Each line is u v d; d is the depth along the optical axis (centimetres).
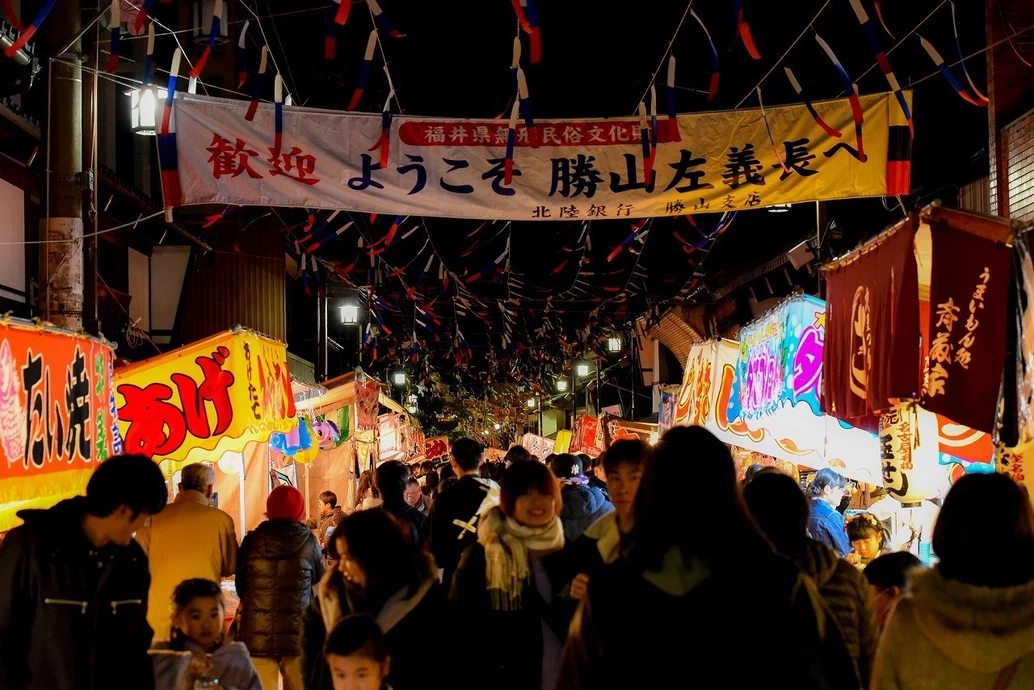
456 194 854
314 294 2638
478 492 651
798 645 260
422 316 3077
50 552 405
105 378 675
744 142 855
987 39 981
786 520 388
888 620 304
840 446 770
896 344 493
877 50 632
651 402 3391
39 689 398
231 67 1903
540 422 4966
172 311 1881
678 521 270
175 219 1884
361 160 848
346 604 458
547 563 478
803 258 1445
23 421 527
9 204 1295
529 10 573
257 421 877
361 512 462
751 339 903
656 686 260
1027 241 431
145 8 659
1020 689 275
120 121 1794
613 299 2434
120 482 407
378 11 582
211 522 665
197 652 440
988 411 444
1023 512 284
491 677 475
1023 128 928
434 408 6362
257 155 839
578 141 859
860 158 805
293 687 675
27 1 1220
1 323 510
